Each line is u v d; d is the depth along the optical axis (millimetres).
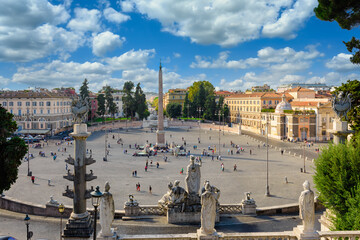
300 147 81062
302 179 46406
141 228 23484
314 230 12078
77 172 16438
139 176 48969
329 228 18500
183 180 46500
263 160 63844
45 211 28062
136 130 130250
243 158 66625
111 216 12438
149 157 68438
